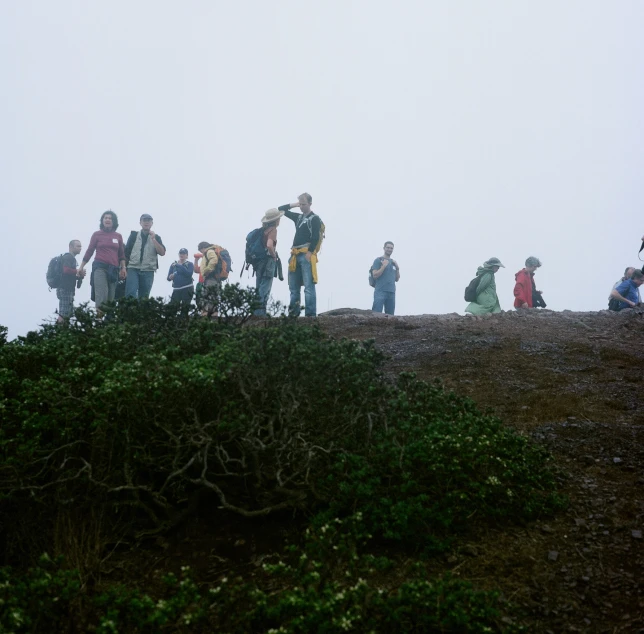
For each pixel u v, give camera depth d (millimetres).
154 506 4480
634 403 6090
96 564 3875
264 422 4523
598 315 9836
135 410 4121
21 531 4102
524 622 3463
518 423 5781
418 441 4316
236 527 4379
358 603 3111
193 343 5191
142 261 11391
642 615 3502
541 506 4359
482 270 11617
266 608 3127
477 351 7750
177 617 3105
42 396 4160
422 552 3982
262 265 10383
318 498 4262
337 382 4656
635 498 4531
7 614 2945
